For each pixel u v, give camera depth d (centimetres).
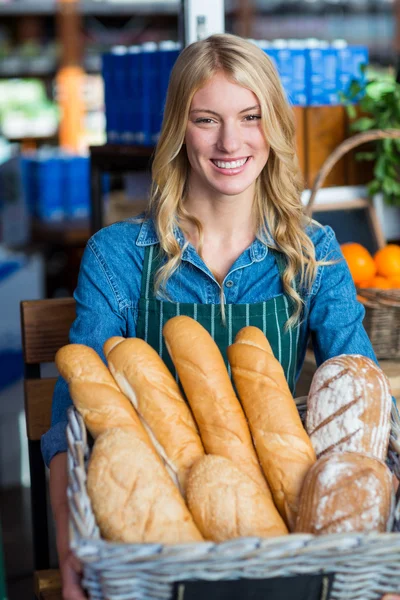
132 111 278
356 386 113
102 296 155
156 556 84
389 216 256
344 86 256
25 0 612
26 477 306
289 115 150
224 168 144
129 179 333
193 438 111
